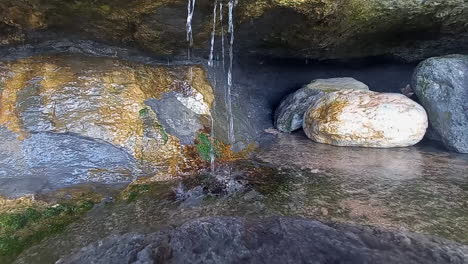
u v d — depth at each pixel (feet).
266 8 10.05
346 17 11.44
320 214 8.19
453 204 8.54
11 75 11.16
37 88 11.13
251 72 16.06
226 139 12.47
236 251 7.00
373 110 12.55
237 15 10.34
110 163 10.47
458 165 10.94
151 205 8.76
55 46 11.88
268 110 15.98
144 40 11.54
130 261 6.73
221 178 10.11
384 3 11.57
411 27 13.44
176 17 10.11
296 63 15.98
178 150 11.17
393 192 9.18
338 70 17.20
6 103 10.75
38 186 9.54
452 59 13.21
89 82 11.62
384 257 6.72
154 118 11.61
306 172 10.53
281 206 8.57
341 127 12.58
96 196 9.25
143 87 12.25
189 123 11.99
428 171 10.48
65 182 9.86
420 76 13.51
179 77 13.08
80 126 10.78
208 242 7.27
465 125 12.14
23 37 11.08
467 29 13.83
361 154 11.97
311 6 10.03
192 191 9.41
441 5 12.12
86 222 8.07
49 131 10.59
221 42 12.69
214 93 13.64
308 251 6.96
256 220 7.99
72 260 6.78
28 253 7.01
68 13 9.91
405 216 8.04
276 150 12.47
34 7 9.53
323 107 13.51
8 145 10.18
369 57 15.92
